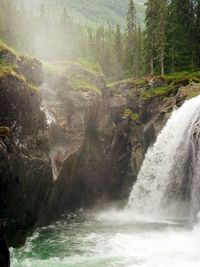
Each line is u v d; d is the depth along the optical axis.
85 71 42.25
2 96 24.92
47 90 36.81
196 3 68.69
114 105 47.03
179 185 39.53
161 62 65.31
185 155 39.06
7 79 25.45
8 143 24.03
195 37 67.19
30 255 24.25
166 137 42.25
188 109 40.50
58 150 35.38
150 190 42.75
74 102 37.94
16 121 26.12
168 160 41.28
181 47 68.88
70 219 35.91
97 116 41.75
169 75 62.22
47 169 30.20
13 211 25.27
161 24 65.88
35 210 29.61
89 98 38.69
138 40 84.50
